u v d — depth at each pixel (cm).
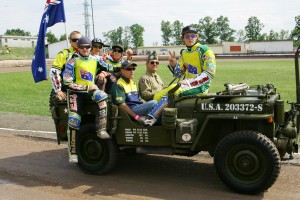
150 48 7706
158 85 588
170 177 540
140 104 538
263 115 454
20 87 1853
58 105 581
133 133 524
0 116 1035
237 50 7700
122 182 521
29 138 790
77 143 556
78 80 535
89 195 475
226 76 2175
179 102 507
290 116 487
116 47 670
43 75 668
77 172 568
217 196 464
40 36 667
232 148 462
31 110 1139
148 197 466
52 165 604
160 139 510
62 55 580
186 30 546
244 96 467
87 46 530
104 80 582
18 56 7650
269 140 451
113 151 540
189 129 486
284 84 1688
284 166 570
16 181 530
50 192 487
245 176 461
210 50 539
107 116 529
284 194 466
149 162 614
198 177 538
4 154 673
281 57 4912
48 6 692
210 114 480
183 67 568
